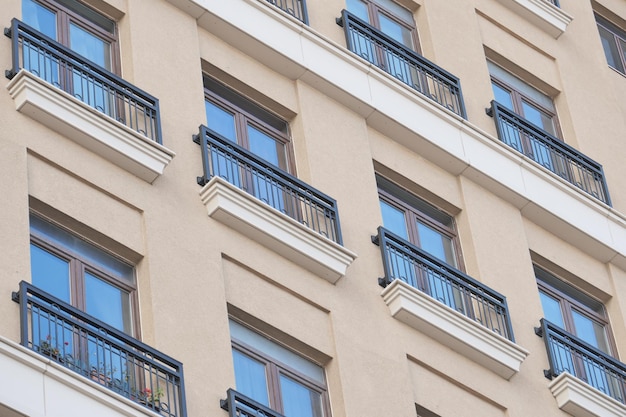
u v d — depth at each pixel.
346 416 32.53
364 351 33.66
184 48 35.38
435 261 36.06
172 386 30.16
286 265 33.62
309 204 34.91
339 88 37.22
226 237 33.03
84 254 31.28
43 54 32.59
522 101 42.50
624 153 43.25
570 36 44.81
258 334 32.78
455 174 38.59
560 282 39.38
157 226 32.12
